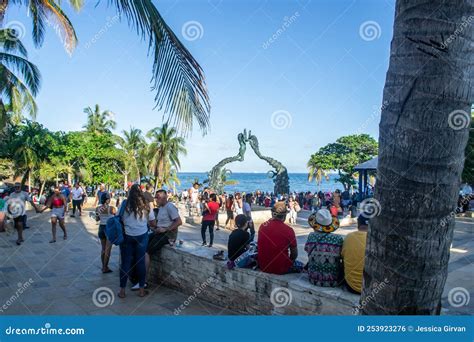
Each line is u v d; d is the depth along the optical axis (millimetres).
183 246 6043
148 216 5762
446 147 1816
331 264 4016
